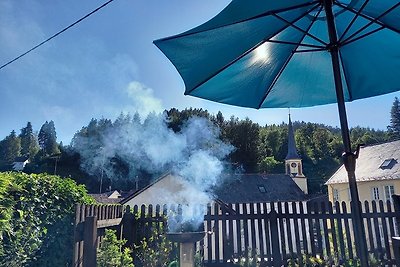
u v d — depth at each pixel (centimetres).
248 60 234
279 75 267
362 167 2578
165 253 520
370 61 255
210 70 226
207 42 200
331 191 2725
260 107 285
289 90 281
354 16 221
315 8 216
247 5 175
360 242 173
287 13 213
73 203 400
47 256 357
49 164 5078
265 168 5191
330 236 590
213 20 183
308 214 567
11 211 309
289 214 566
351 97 285
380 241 550
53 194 379
